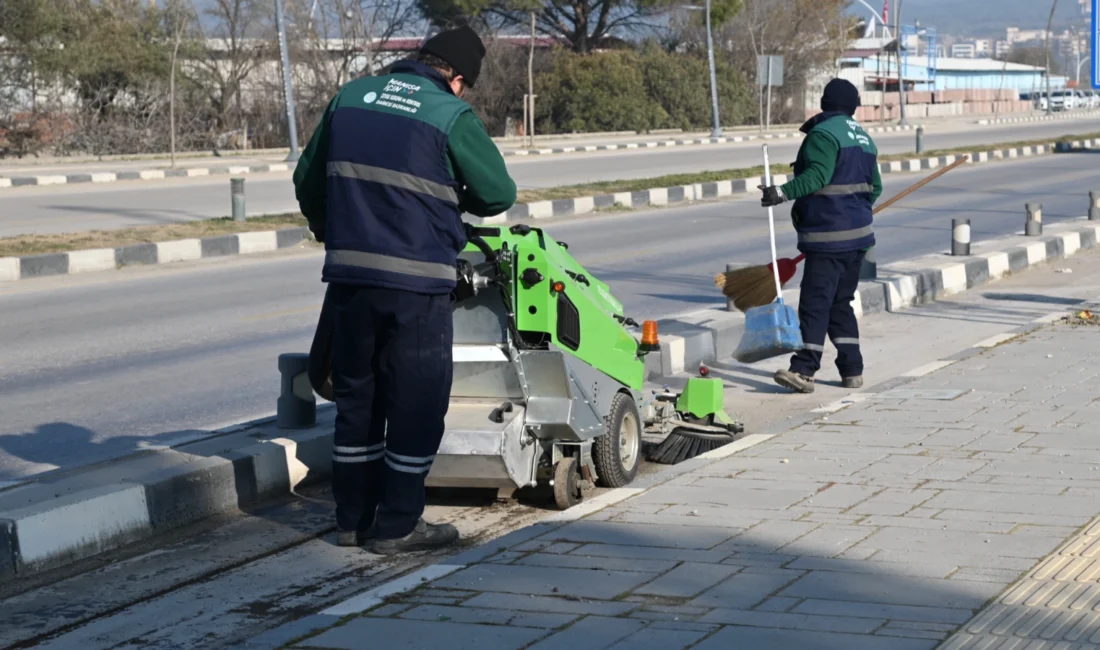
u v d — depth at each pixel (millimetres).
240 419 7852
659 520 5184
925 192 25375
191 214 20609
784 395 8555
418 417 5148
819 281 8336
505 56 51250
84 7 36438
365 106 5043
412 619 4152
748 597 4258
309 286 14000
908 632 3898
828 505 5359
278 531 5820
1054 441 6430
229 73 42625
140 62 37688
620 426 6324
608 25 56031
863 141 8281
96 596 4957
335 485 5414
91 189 25344
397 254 4953
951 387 7824
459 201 5152
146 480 5824
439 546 5449
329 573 5188
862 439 6559
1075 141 39719
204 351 10195
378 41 49281
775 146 41188
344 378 5258
